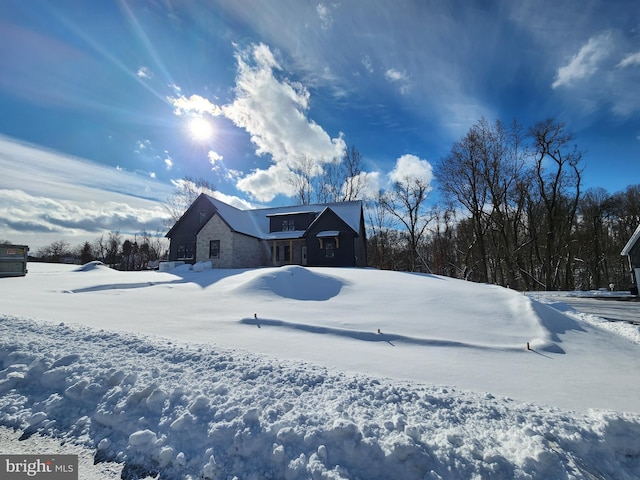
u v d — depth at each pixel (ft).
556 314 31.42
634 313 43.70
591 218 118.62
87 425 11.82
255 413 11.02
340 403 11.88
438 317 29.53
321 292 40.63
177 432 10.85
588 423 10.98
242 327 24.84
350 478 8.82
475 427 10.78
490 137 101.45
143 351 16.85
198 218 93.15
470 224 112.98
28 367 15.10
